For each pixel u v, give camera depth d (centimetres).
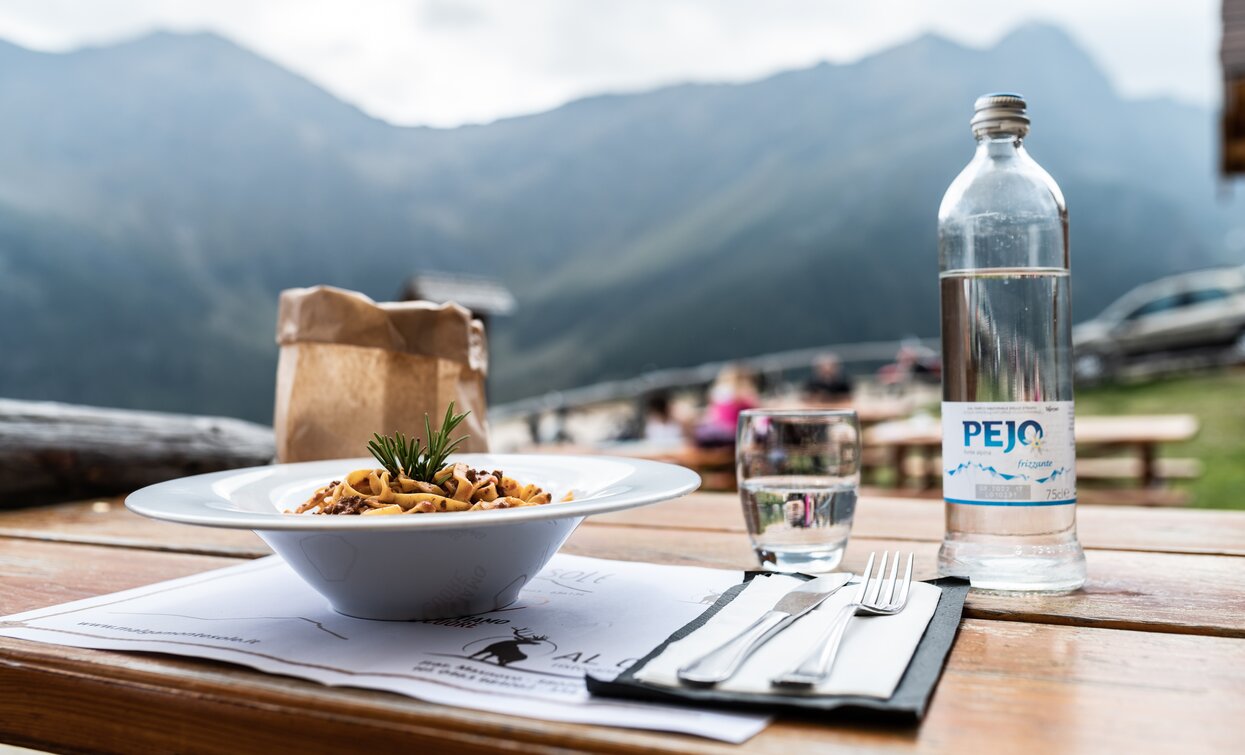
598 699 48
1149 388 1169
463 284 407
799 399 929
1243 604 67
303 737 48
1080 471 549
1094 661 54
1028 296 71
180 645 57
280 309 115
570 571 78
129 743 53
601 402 884
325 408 112
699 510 119
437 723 45
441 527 50
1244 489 657
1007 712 46
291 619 63
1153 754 41
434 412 114
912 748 42
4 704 56
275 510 70
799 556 79
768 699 45
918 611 61
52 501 134
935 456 668
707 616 61
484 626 61
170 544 96
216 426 153
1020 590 71
